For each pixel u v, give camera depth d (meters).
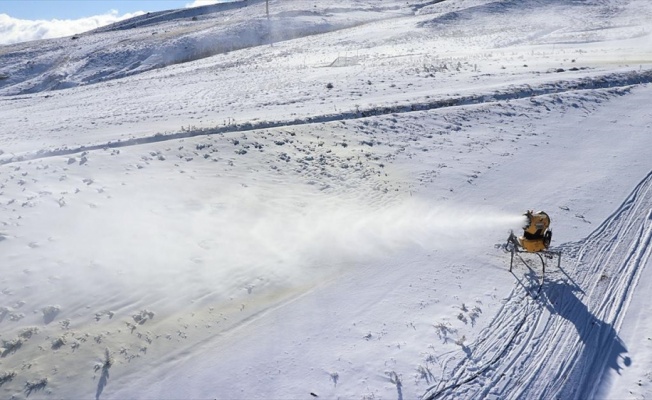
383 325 8.30
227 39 70.06
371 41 54.12
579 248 10.66
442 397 6.94
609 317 8.59
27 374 7.12
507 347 7.88
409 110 20.44
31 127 21.75
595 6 65.25
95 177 12.92
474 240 11.02
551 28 53.91
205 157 14.81
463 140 17.34
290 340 7.96
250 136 16.50
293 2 104.12
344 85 27.45
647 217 11.95
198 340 7.96
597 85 23.89
